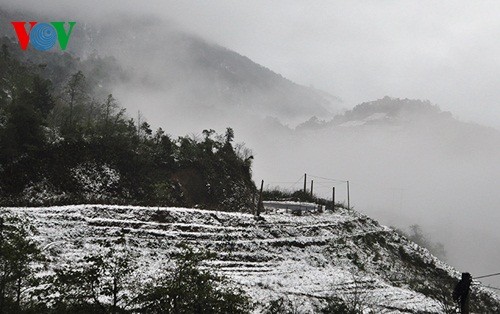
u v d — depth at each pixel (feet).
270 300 132.98
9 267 69.05
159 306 69.62
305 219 239.71
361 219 271.49
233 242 187.62
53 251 143.13
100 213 184.14
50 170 230.48
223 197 283.59
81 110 340.39
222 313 70.59
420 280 207.10
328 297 145.79
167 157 288.71
